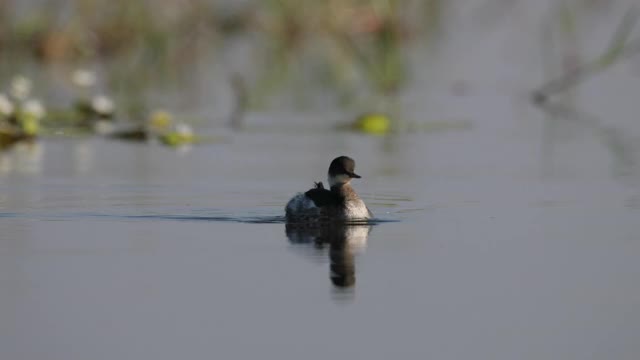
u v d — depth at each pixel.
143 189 19.83
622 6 40.12
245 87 33.25
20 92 27.75
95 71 35.72
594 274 14.62
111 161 22.89
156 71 35.84
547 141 25.42
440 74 35.12
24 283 14.20
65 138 26.55
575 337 12.46
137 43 37.41
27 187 19.98
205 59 37.25
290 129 27.25
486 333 12.60
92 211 18.05
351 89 33.38
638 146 24.58
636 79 33.84
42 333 12.55
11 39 37.19
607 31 37.84
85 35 37.47
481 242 16.22
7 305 13.41
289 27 38.66
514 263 15.14
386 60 34.50
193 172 21.48
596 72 34.75
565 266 14.98
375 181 20.81
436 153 23.98
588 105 30.34
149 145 25.36
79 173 21.39
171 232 16.75
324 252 15.64
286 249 15.79
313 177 20.98
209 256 15.41
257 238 16.44
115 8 37.31
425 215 17.97
